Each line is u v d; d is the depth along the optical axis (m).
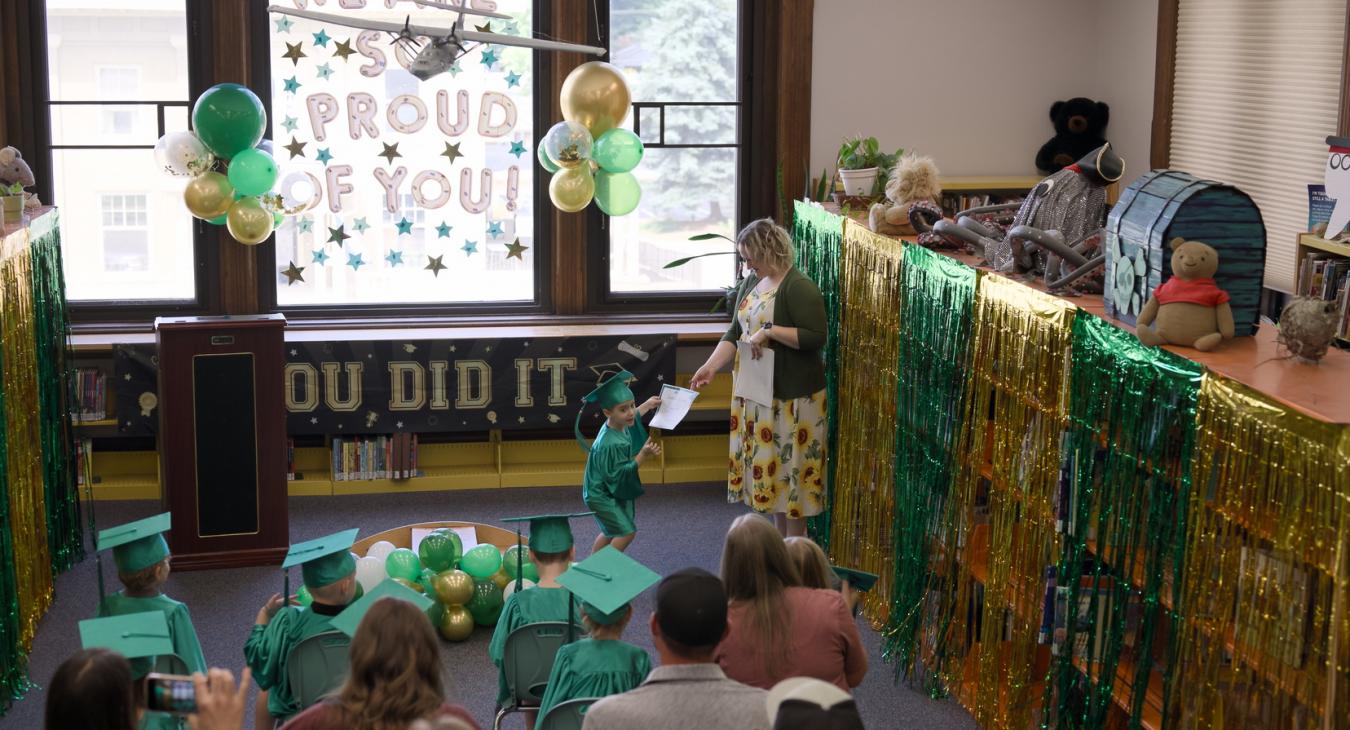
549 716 3.59
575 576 3.86
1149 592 3.67
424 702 2.81
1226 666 3.31
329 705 2.83
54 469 6.48
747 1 8.04
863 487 6.09
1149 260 3.79
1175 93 7.53
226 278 7.84
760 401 6.14
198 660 4.32
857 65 8.06
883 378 5.82
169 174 6.44
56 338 6.64
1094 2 8.19
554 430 8.12
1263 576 3.13
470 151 8.05
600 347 7.80
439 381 7.68
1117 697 4.00
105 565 6.72
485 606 5.81
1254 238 3.72
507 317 8.16
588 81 6.66
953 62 8.14
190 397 6.40
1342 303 5.66
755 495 6.24
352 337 7.68
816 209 7.01
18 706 5.22
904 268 5.58
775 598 3.43
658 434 7.97
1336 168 5.72
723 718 2.77
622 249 8.27
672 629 2.83
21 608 5.66
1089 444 4.06
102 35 7.58
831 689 2.07
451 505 7.56
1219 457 3.31
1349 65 6.15
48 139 7.62
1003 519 4.67
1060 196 4.95
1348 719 2.84
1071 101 8.12
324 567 4.09
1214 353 3.57
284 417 6.53
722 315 8.32
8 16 7.45
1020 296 4.52
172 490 6.47
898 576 5.66
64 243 7.77
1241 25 6.93
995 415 4.84
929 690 5.33
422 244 8.12
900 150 7.26
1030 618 4.44
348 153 7.96
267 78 7.80
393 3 7.83
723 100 8.16
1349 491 2.83
